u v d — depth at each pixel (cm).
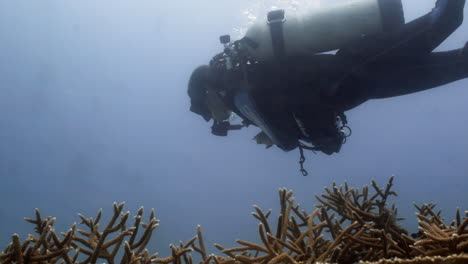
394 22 272
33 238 266
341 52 283
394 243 273
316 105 275
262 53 283
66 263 252
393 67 268
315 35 278
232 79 290
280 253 259
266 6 329
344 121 298
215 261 263
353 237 270
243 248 274
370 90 276
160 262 266
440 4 260
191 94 315
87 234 290
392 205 335
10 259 242
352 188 366
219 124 326
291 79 278
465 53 253
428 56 264
